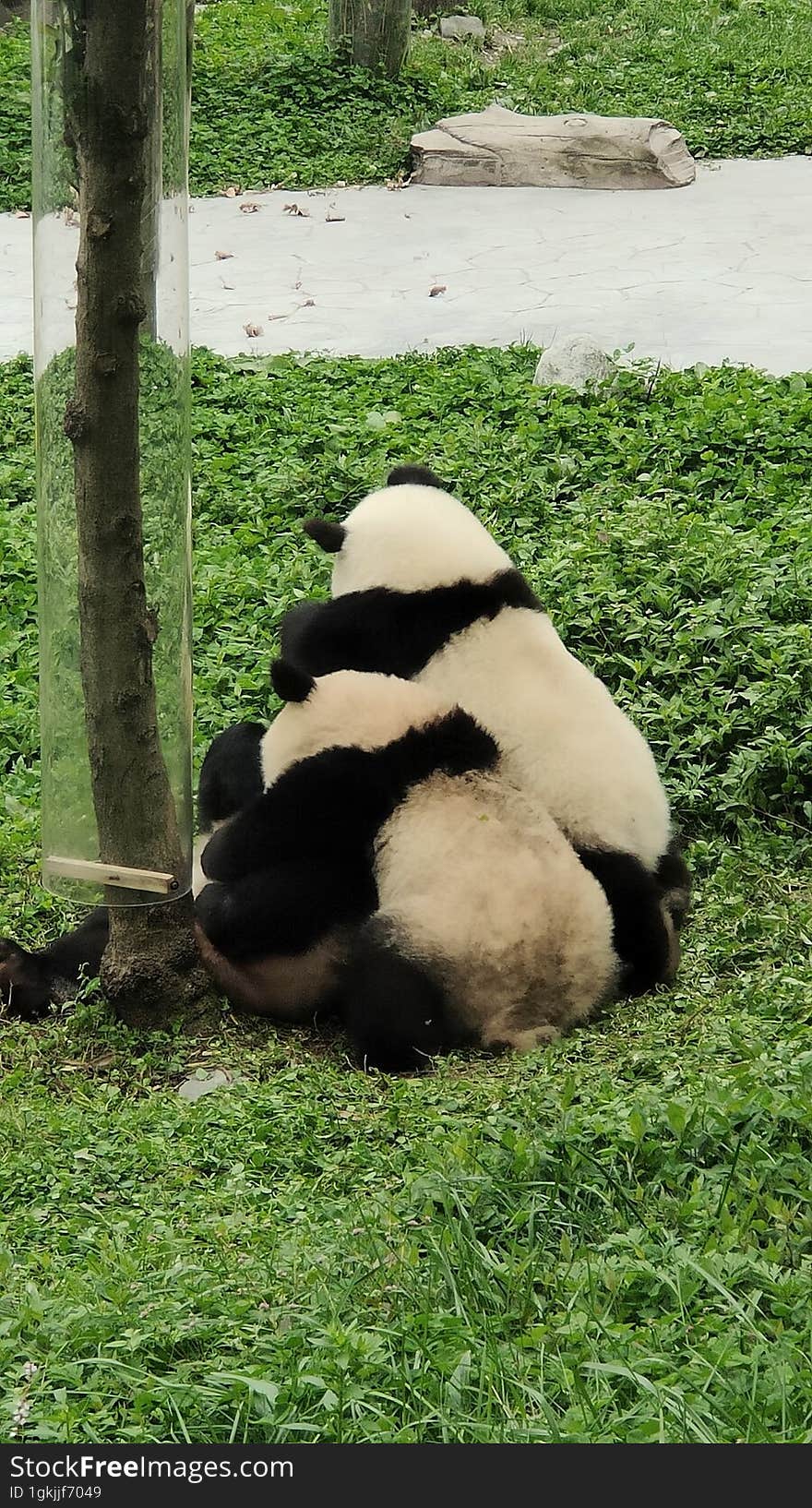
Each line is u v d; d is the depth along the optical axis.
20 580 8.43
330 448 9.51
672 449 9.16
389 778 4.99
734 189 15.27
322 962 5.12
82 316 4.57
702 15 21.08
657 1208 3.77
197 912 5.29
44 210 4.59
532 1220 3.72
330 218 14.62
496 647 5.21
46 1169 4.30
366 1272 3.58
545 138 15.51
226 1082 4.98
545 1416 3.03
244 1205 4.09
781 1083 4.16
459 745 5.03
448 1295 3.50
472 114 15.91
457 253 13.64
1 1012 5.41
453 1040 4.97
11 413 10.48
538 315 12.08
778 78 18.11
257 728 5.60
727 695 6.65
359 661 5.38
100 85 4.33
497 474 8.88
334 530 5.49
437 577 5.27
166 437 4.79
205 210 14.93
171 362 4.73
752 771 6.24
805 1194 3.76
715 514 8.23
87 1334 3.36
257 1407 3.13
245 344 11.71
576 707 5.16
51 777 5.08
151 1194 4.19
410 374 10.67
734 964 5.37
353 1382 3.18
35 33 4.43
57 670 4.96
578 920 4.95
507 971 4.89
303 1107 4.57
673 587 7.40
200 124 16.39
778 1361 3.16
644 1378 3.07
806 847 6.04
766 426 9.37
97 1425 3.13
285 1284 3.58
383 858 5.00
